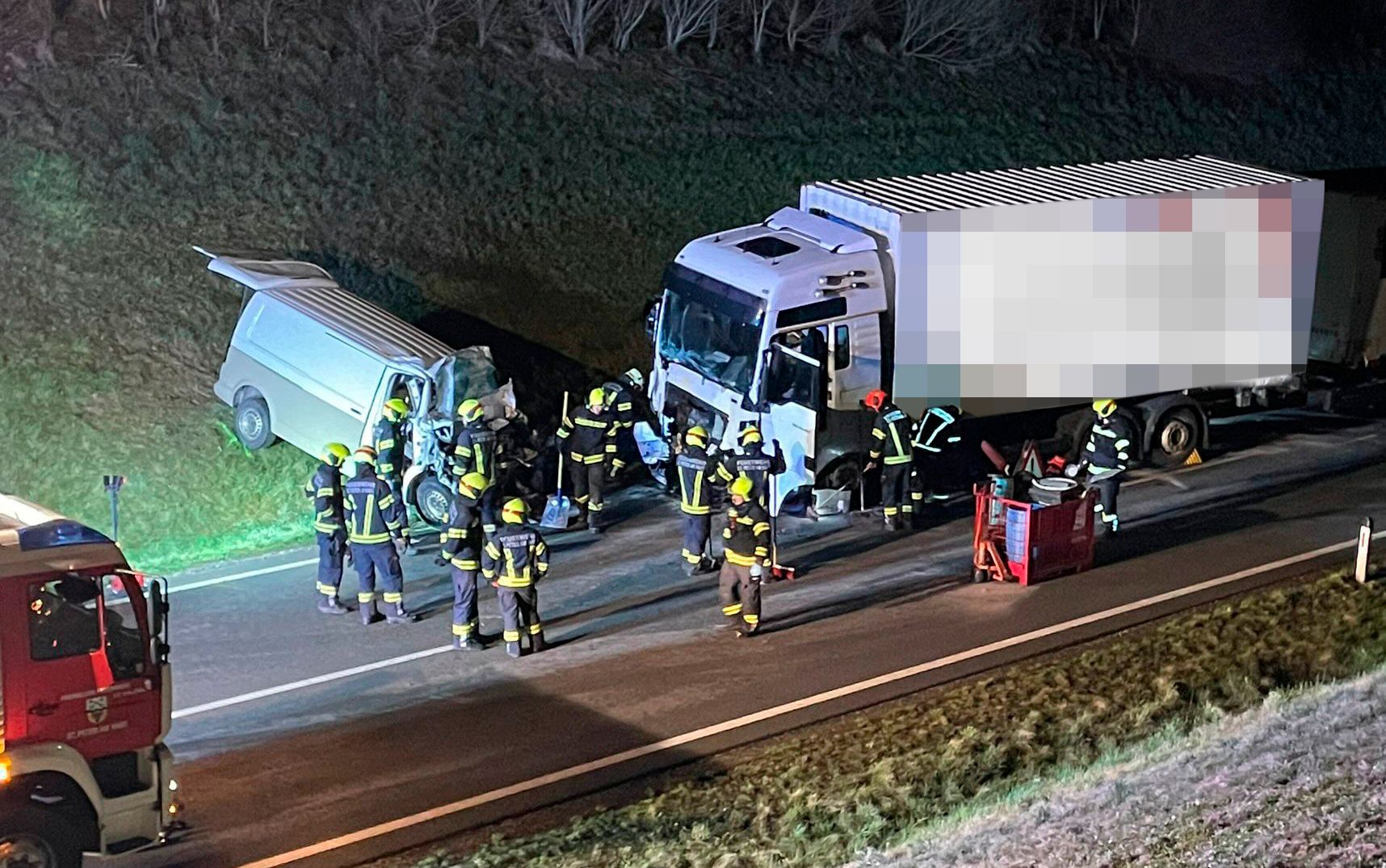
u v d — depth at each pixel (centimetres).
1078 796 1188
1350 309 2214
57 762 1054
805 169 2686
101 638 1076
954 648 1569
